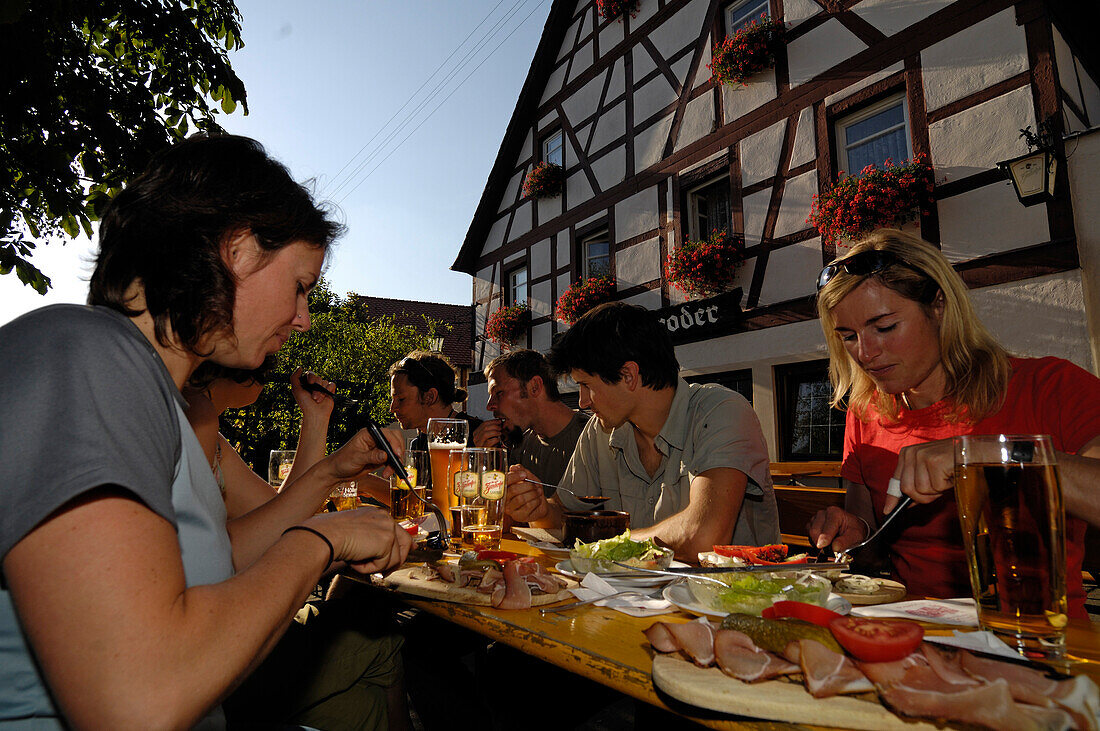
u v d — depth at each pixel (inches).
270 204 32.2
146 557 23.2
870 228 239.6
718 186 322.7
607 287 364.8
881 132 252.8
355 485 76.3
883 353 57.9
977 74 220.8
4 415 23.0
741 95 303.7
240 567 48.6
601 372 74.6
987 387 56.7
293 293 34.9
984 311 215.9
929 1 236.1
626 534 54.0
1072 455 43.7
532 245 437.7
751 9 306.5
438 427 81.0
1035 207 205.0
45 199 123.0
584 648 32.7
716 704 24.3
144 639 22.0
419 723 106.3
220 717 34.1
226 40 157.4
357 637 60.7
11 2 86.0
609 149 378.0
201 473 33.2
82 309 28.5
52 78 118.6
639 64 361.7
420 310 857.5
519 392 112.7
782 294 281.1
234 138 33.9
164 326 31.7
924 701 21.2
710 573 40.8
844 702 23.0
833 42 267.4
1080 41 245.3
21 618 22.4
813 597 36.9
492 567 47.5
